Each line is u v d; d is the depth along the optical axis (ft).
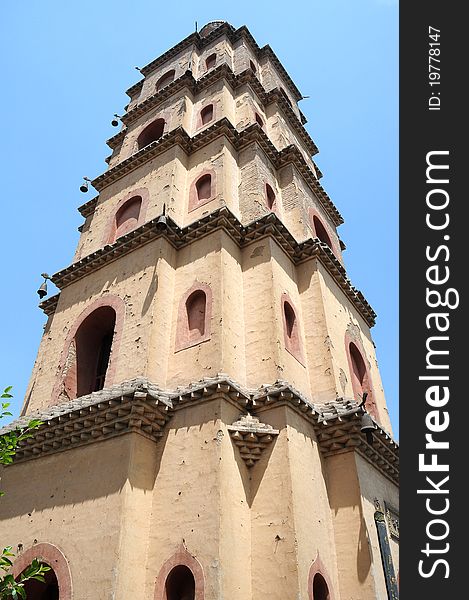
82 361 59.98
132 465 40.37
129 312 54.49
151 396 42.29
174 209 64.54
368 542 41.93
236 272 55.57
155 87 101.76
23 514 44.93
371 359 71.56
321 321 57.16
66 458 45.50
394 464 52.65
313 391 53.06
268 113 89.35
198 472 39.52
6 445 29.96
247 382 48.11
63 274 66.69
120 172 77.77
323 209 83.97
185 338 51.42
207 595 33.71
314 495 42.57
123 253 61.26
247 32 105.19
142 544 38.47
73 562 38.40
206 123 80.84
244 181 67.77
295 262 63.00
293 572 35.76
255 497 40.57
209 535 36.11
